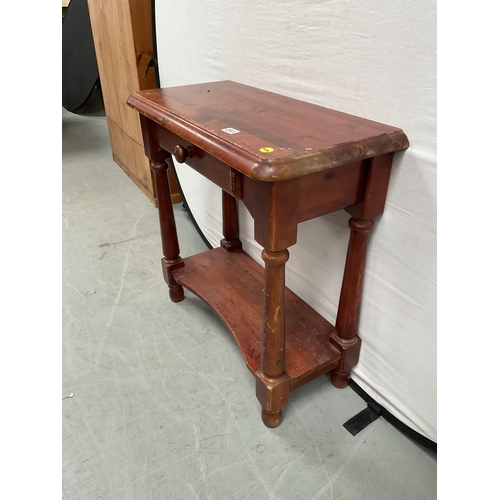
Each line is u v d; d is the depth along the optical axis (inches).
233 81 45.6
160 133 40.8
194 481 35.1
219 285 49.4
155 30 57.9
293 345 40.8
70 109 138.9
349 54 31.1
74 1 126.8
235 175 29.0
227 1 41.6
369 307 38.2
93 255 65.9
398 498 33.6
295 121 31.4
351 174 29.8
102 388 43.6
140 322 52.3
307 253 44.2
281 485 34.7
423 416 36.1
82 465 36.4
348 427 39.4
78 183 90.5
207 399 42.4
